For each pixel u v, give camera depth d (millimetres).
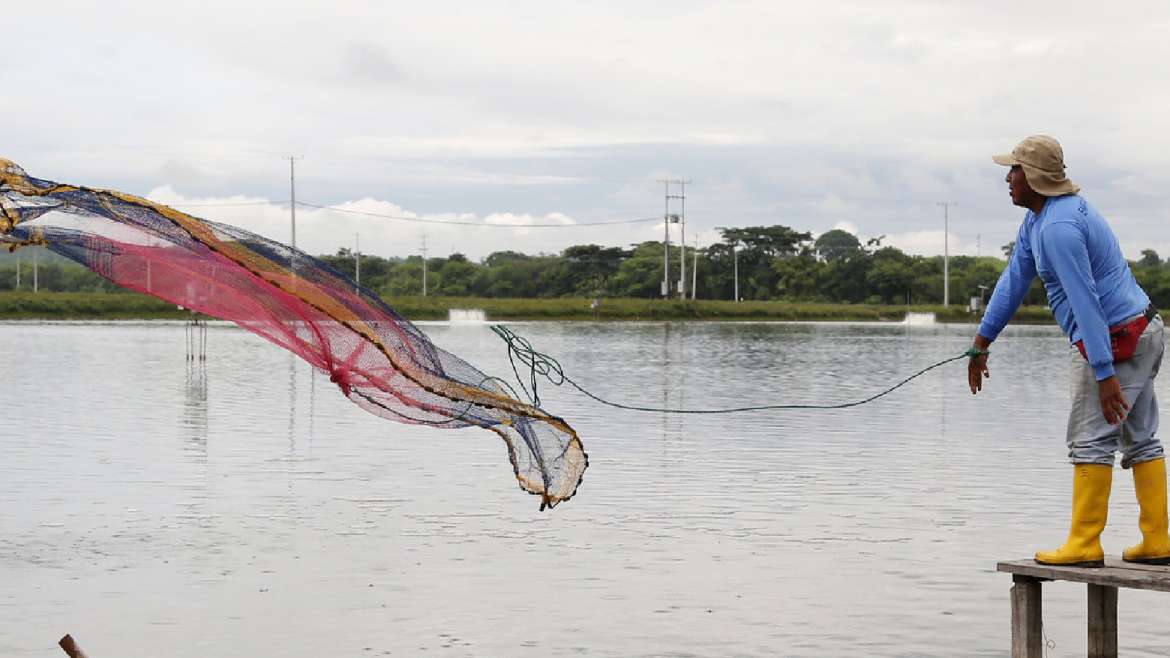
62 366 46344
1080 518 8336
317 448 22672
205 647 10461
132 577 12742
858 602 11906
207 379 40125
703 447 23219
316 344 8766
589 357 57281
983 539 14789
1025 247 8680
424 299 139875
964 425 27297
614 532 15102
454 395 8938
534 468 9258
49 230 9000
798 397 35344
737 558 13750
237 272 8648
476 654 10305
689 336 85812
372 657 10211
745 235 199875
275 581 12609
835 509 16672
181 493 17688
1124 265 8430
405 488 18234
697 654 10336
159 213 8766
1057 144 8406
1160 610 11500
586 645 10562
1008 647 10547
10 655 10172
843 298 190250
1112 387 8141
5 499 17141
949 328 117312
